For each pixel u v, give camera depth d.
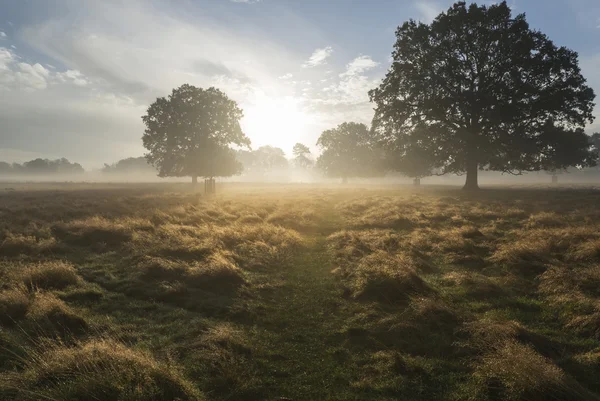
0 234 12.14
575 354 4.88
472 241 11.38
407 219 16.06
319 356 5.04
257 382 4.33
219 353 4.75
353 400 4.01
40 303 6.01
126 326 5.74
